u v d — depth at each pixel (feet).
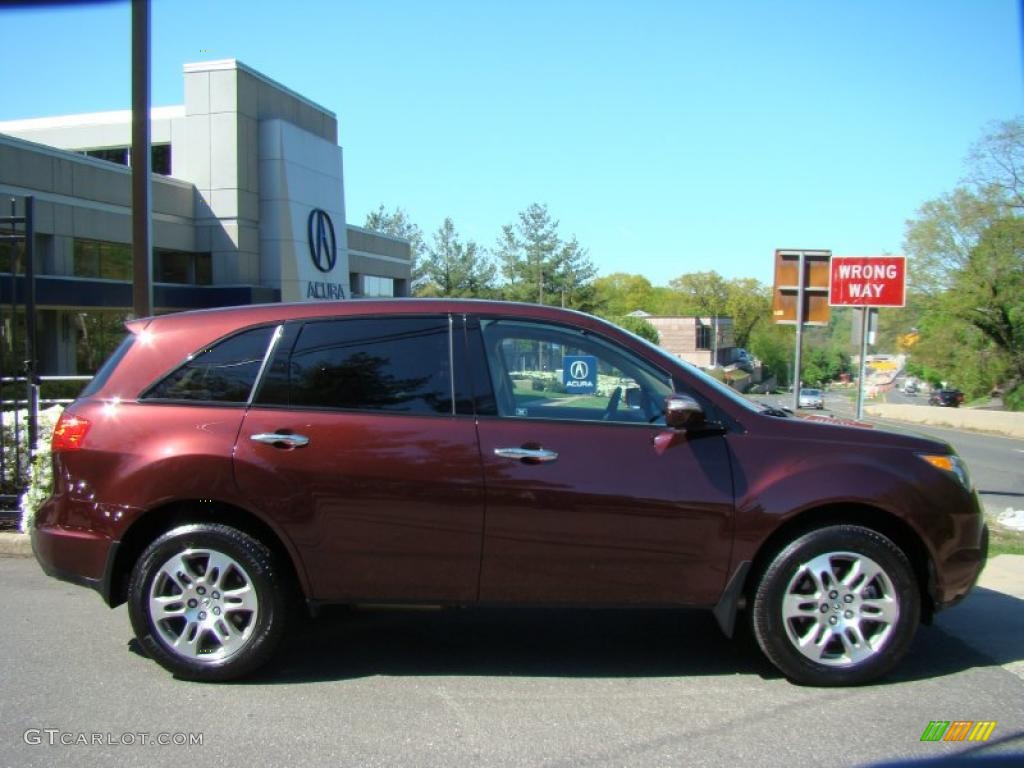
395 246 154.30
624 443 13.53
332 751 11.44
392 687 13.70
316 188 110.22
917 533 13.50
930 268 138.82
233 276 100.12
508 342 14.21
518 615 17.57
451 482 13.28
